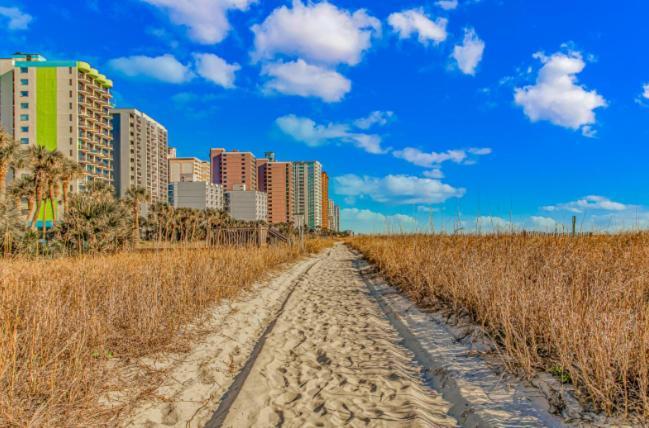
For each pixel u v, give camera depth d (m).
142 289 7.02
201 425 3.52
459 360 4.70
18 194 32.75
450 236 13.16
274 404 3.79
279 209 134.38
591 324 4.00
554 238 10.29
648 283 5.76
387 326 6.94
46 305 5.07
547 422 3.16
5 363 3.61
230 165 136.88
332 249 39.25
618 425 2.96
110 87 84.94
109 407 3.58
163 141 113.00
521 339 4.37
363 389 4.14
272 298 9.96
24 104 73.56
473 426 3.28
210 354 5.27
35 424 3.04
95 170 81.00
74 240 14.13
